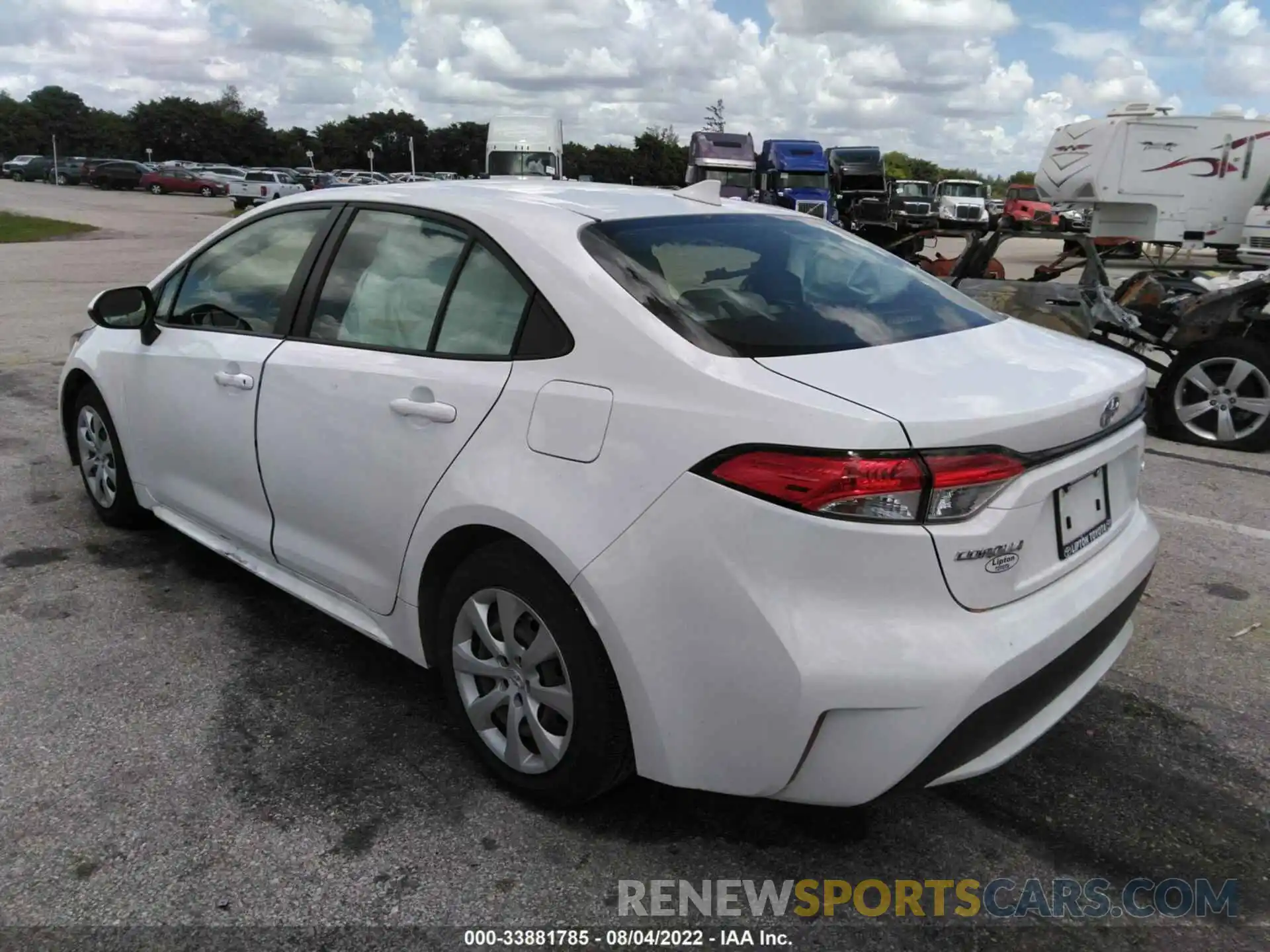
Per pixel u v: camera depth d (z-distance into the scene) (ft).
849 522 6.75
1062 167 69.05
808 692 6.88
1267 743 10.12
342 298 10.60
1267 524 16.92
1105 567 8.36
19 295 46.68
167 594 13.34
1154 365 23.71
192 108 368.27
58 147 354.54
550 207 9.46
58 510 16.52
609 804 9.00
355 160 387.96
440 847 8.38
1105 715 10.64
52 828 8.49
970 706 6.85
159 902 7.68
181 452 12.69
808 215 11.58
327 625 12.55
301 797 9.00
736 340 7.89
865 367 7.68
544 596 8.16
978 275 27.84
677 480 7.30
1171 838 8.66
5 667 11.28
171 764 9.47
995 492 7.03
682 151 300.61
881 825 8.78
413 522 9.24
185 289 13.08
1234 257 67.72
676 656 7.43
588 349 8.13
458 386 8.89
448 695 9.50
